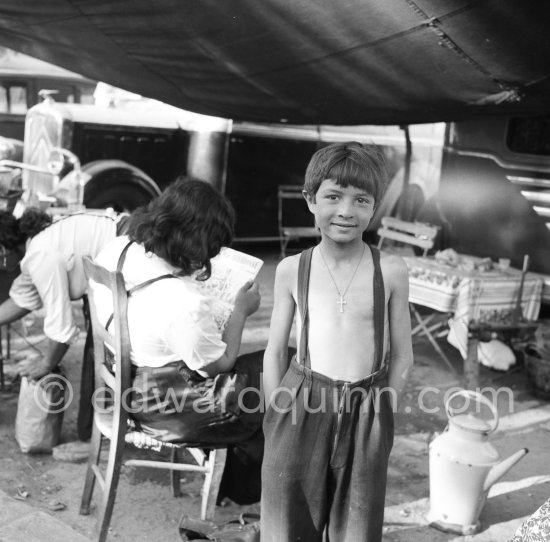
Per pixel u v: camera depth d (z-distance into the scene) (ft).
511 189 20.51
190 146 26.45
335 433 7.54
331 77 14.51
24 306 11.97
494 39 11.89
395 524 10.95
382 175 7.38
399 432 14.40
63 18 14.05
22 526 10.03
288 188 29.22
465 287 15.66
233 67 14.79
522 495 12.16
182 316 8.72
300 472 7.62
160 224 8.80
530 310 16.85
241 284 9.98
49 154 22.75
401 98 15.17
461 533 10.76
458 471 10.57
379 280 7.57
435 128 28.78
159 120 26.25
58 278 11.49
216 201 8.96
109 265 9.39
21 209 14.85
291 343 19.92
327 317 7.55
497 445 14.16
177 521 10.73
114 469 9.39
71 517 10.56
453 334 16.81
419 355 19.31
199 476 12.12
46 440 12.23
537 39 11.67
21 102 26.58
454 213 22.03
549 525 5.60
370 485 7.58
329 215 7.32
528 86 13.64
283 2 11.84
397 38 12.38
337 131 29.94
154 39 14.16
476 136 21.36
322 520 7.84
